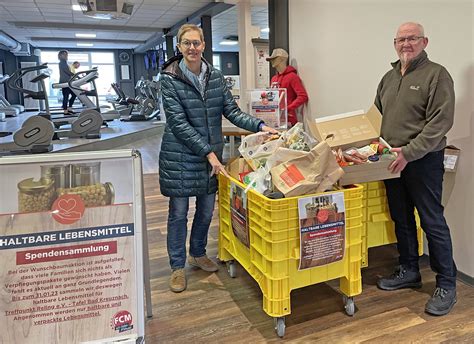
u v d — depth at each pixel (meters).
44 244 1.51
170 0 8.43
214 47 16.91
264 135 2.30
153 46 15.94
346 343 1.92
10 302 1.50
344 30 3.42
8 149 6.06
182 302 2.34
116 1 6.84
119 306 1.60
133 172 1.58
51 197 1.51
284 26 4.50
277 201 1.84
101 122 8.05
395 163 2.05
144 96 14.09
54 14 9.79
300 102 4.14
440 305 2.14
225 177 2.50
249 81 6.66
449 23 2.38
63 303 1.54
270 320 2.14
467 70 2.30
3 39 12.15
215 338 2.00
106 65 18.11
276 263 1.90
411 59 2.10
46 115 7.32
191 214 4.00
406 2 2.70
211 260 2.78
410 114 2.12
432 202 2.16
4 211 1.47
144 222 2.00
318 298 2.35
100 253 1.56
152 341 1.98
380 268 2.71
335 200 1.94
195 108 2.31
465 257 2.45
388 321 2.09
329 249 1.97
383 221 2.58
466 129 2.35
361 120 2.28
